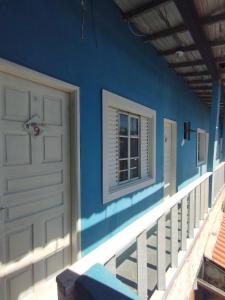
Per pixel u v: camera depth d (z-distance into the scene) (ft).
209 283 17.07
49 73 8.80
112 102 12.64
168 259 11.13
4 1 7.24
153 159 17.93
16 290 8.12
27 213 8.49
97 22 11.44
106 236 12.44
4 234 7.72
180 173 24.70
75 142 10.16
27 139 8.45
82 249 10.64
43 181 9.08
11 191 7.93
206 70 20.79
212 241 19.34
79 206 10.38
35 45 8.25
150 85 17.26
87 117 10.88
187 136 26.12
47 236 9.30
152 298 8.02
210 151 20.85
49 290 9.32
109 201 12.57
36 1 8.29
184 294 11.14
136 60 15.19
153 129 17.85
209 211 18.92
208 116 40.11
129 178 15.55
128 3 12.04
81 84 10.45
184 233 11.65
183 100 25.05
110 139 13.50
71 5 9.83
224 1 10.61
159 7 11.63
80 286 3.63
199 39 13.25
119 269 10.55
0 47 7.15
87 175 10.93
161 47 16.80
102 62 11.88
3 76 7.64
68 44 9.70
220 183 26.94
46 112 9.17
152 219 7.26
